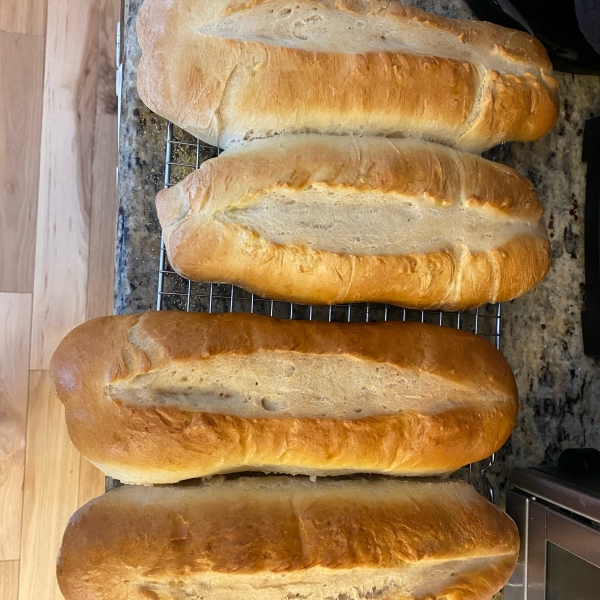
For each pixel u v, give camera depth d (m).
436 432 0.41
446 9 0.51
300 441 0.39
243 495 0.40
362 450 0.40
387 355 0.42
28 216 0.65
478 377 0.44
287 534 0.38
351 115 0.43
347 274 0.42
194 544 0.37
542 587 0.43
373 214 0.44
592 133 0.52
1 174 0.65
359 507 0.41
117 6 0.68
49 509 0.65
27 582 0.65
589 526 0.39
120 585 0.37
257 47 0.41
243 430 0.39
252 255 0.41
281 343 0.40
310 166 0.41
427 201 0.43
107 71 0.67
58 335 0.66
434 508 0.42
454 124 0.45
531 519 0.45
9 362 0.65
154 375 0.39
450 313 0.50
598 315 0.51
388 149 0.43
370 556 0.39
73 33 0.67
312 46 0.43
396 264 0.43
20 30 0.65
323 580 0.40
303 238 0.42
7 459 0.64
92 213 0.67
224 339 0.40
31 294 0.65
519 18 0.47
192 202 0.41
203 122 0.42
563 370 0.53
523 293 0.47
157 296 0.46
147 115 0.46
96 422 0.38
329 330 0.42
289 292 0.43
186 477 0.40
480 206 0.44
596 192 0.51
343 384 0.41
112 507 0.39
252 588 0.39
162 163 0.47
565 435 0.52
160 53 0.41
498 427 0.44
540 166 0.53
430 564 0.41
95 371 0.39
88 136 0.67
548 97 0.46
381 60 0.42
